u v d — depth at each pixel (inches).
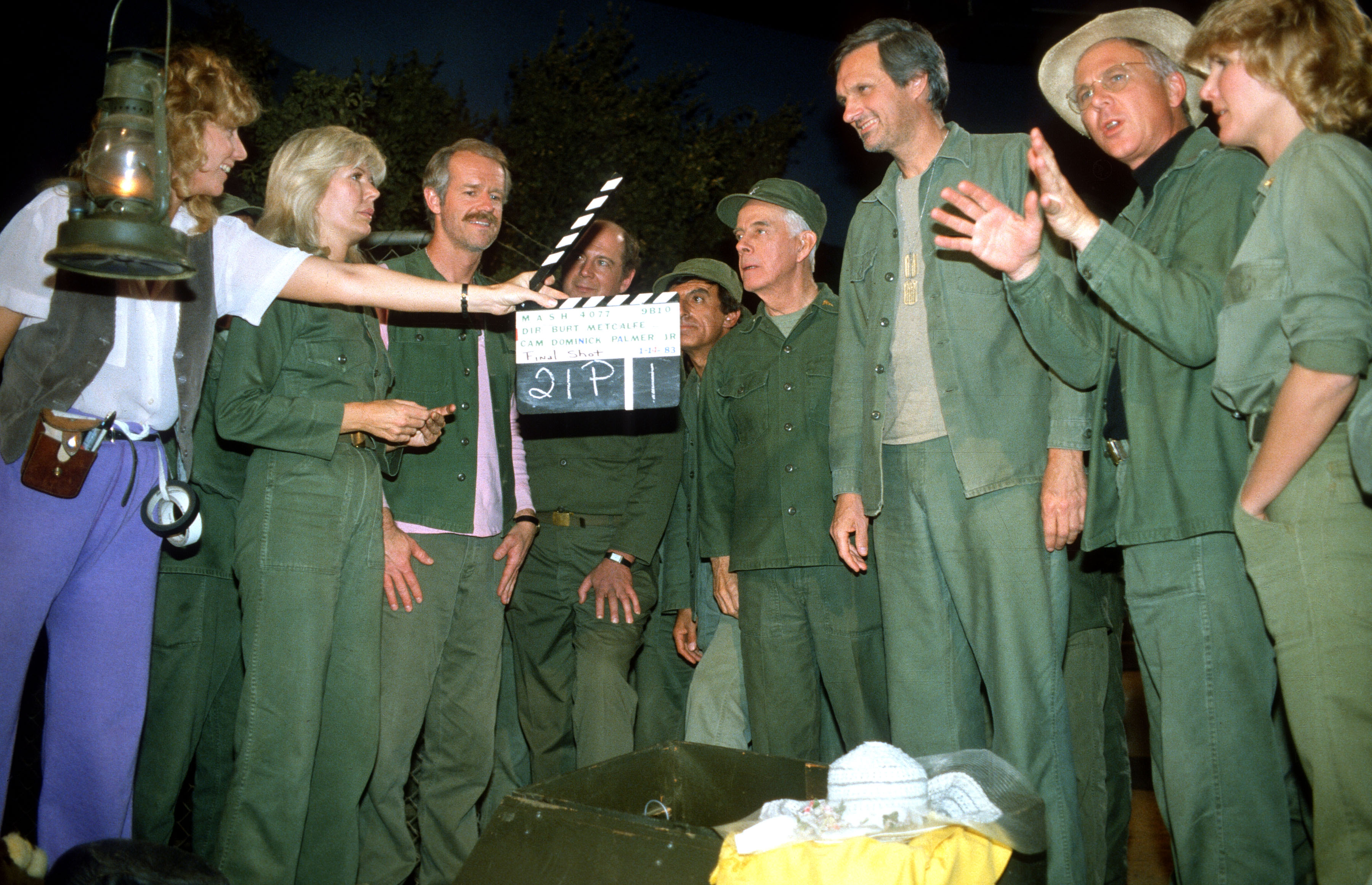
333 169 111.0
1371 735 75.7
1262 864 86.9
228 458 114.5
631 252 152.4
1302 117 80.6
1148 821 147.7
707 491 138.5
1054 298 95.9
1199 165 94.1
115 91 77.8
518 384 107.7
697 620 146.3
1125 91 100.0
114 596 96.3
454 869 122.1
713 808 96.1
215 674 116.8
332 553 104.3
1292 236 77.7
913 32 111.6
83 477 92.7
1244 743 88.0
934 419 109.3
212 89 97.8
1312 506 77.5
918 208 112.6
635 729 147.9
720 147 257.9
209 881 86.0
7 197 233.5
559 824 78.3
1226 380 82.7
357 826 108.8
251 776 100.7
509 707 140.9
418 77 221.9
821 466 127.4
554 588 138.2
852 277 117.8
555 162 228.8
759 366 132.2
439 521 119.6
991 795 78.2
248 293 100.4
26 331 92.4
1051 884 100.0
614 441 139.5
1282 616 79.0
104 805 96.4
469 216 122.5
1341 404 74.5
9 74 231.0
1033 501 104.7
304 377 107.7
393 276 104.0
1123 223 102.7
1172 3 262.8
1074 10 291.4
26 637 92.0
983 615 105.6
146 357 95.4
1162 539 90.5
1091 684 123.0
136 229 75.5
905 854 69.1
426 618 118.6
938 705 110.3
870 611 125.1
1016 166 108.6
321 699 103.7
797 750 128.0
